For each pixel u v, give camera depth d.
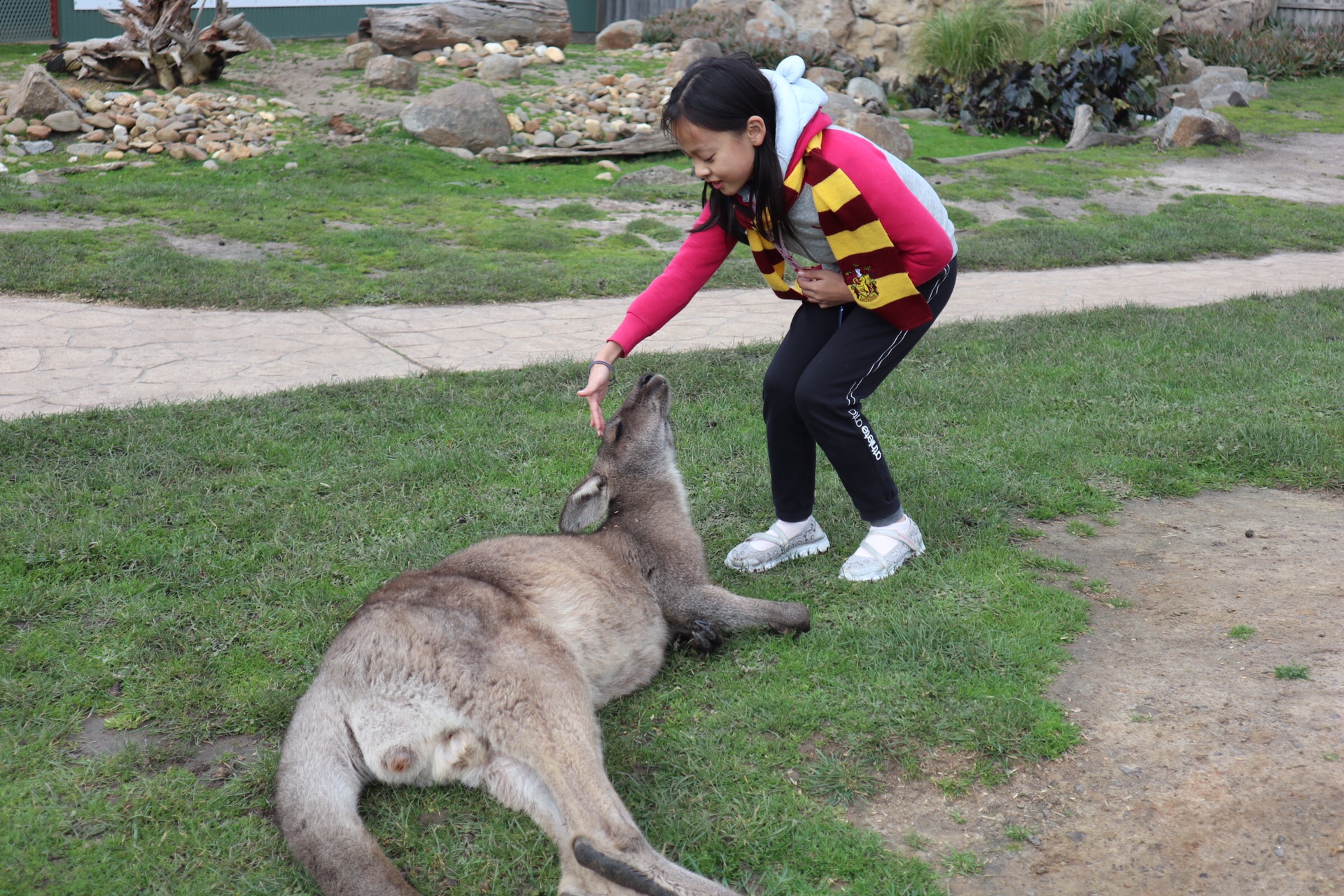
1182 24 25.31
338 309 8.29
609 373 3.95
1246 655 3.43
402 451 5.21
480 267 9.65
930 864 2.57
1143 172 15.86
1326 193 15.21
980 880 2.52
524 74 18.41
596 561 3.43
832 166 3.39
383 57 16.72
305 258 9.62
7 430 5.17
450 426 5.61
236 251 9.66
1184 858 2.56
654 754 2.99
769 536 4.21
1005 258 10.97
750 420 5.82
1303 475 5.02
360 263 9.55
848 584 4.01
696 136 3.37
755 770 2.91
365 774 2.85
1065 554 4.26
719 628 3.62
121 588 3.81
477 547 3.40
